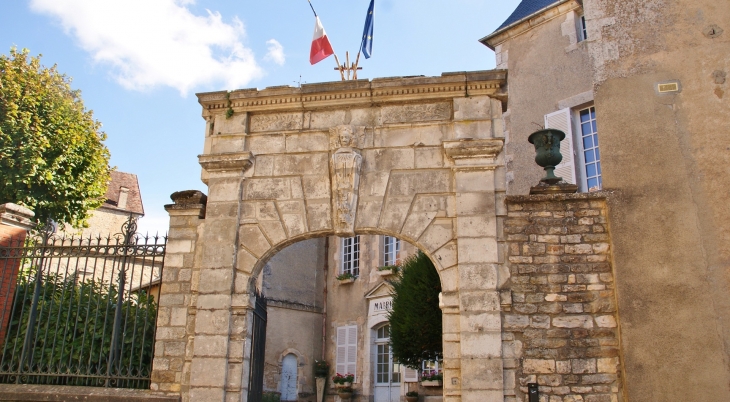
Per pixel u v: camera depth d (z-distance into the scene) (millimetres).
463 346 6414
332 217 7172
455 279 6703
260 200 7395
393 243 16219
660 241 6547
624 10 7656
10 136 12312
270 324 16484
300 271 17703
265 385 15953
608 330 6395
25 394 7020
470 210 6840
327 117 7590
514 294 6559
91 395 6902
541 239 6703
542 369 6320
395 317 11602
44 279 8328
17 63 13109
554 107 12023
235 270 7180
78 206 13742
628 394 6137
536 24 12852
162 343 7117
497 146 6965
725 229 6496
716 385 6062
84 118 14125
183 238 7469
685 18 7402
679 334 6242
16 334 7816
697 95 7055
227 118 7746
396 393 15094
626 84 7312
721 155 6750
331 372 16938
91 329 7875
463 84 7246
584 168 11359
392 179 7176
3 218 8211
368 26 10180
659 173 6812
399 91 7375
